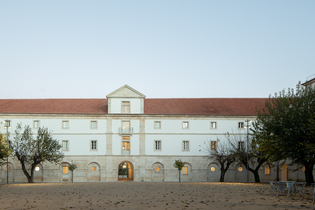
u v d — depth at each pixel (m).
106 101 69.06
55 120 64.00
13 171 62.72
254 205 21.23
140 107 65.06
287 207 20.23
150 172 63.88
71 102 67.94
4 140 53.34
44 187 43.00
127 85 65.06
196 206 21.08
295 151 39.47
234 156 57.62
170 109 66.38
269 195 27.75
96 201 24.55
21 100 68.25
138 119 64.75
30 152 58.06
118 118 64.62
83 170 63.34
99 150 63.91
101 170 63.44
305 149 38.97
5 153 51.81
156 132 64.75
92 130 64.25
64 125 64.19
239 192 31.33
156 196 27.91
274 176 64.38
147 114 64.62
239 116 65.06
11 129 63.09
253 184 48.09
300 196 26.47
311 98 41.00
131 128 64.50
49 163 62.97
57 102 67.75
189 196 27.56
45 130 60.75
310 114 38.31
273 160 44.22
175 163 61.44
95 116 64.38
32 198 27.41
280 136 40.62
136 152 64.19
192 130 65.00
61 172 63.38
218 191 32.88
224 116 65.00
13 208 21.23
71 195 29.89
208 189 36.12
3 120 63.16
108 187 41.75
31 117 63.62
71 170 61.16
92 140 64.06
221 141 64.69
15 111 63.88
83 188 40.03
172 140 64.69
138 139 64.44
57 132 63.81
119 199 25.77
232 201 23.55
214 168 64.56
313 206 20.58
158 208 20.45
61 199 26.30
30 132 61.91
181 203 22.72
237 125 65.19
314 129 37.16
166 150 64.50
